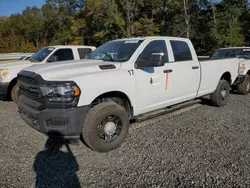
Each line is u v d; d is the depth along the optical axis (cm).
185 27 2928
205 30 2830
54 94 325
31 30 5938
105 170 321
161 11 3203
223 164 330
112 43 501
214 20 2531
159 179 297
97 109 360
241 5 2789
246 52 938
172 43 496
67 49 805
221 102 636
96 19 3012
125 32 3022
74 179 300
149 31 3067
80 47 842
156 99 450
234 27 2416
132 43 454
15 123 512
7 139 425
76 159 352
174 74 477
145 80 421
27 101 371
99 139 366
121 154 366
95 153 371
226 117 548
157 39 468
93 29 3362
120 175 308
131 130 466
